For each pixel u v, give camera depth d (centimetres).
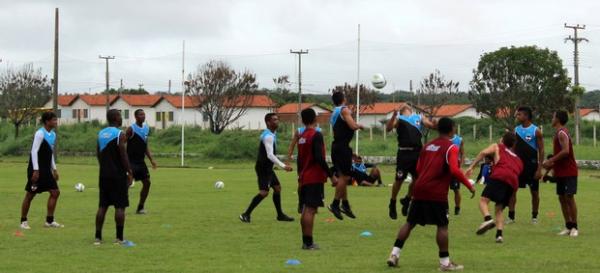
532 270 1189
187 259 1295
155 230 1700
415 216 1202
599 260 1287
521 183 1831
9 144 7038
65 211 2111
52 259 1294
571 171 1617
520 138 1812
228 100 8862
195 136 7106
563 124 1633
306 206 1404
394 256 1214
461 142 2112
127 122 11112
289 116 10288
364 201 2481
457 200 2044
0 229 1708
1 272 1172
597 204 2361
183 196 2648
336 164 1659
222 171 4528
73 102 11581
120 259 1294
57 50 5859
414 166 1719
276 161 1795
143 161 2031
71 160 6266
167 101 10731
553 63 6881
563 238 1581
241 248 1427
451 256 1329
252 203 1862
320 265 1234
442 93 8000
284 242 1509
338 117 1645
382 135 7700
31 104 8875
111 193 1478
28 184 1712
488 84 7069
